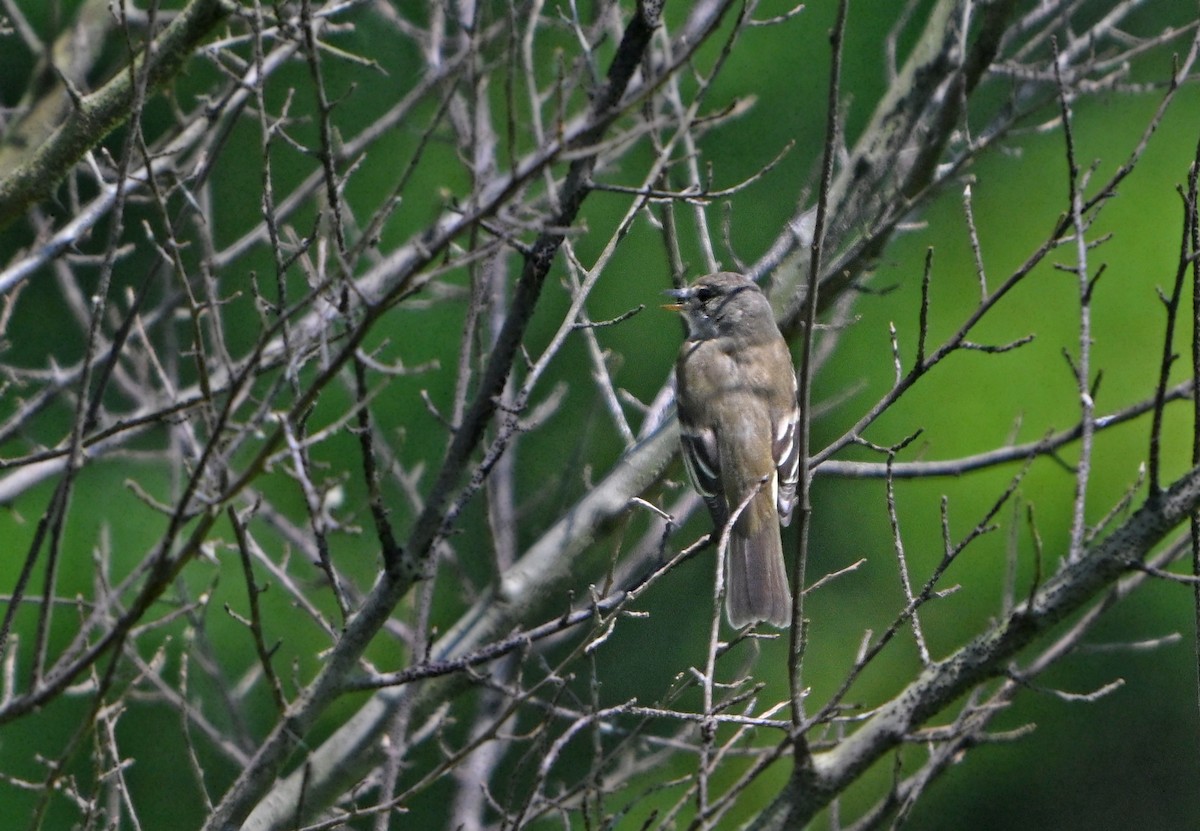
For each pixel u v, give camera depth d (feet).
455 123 34.65
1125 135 59.57
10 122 36.65
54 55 36.78
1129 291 57.72
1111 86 33.04
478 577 49.44
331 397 56.08
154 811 51.31
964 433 57.77
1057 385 57.47
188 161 35.58
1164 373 23.11
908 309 59.57
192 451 30.76
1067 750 60.64
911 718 24.36
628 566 35.50
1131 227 58.49
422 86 35.09
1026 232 59.52
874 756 24.39
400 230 55.72
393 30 53.16
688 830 22.08
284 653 52.60
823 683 57.26
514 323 21.67
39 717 52.24
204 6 29.25
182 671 26.32
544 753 28.32
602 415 56.65
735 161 58.95
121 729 51.65
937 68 34.30
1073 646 26.86
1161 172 58.95
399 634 34.40
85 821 24.70
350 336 20.42
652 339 58.03
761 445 35.45
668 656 57.31
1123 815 60.34
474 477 22.02
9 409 52.01
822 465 33.88
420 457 55.72
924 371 26.35
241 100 29.09
